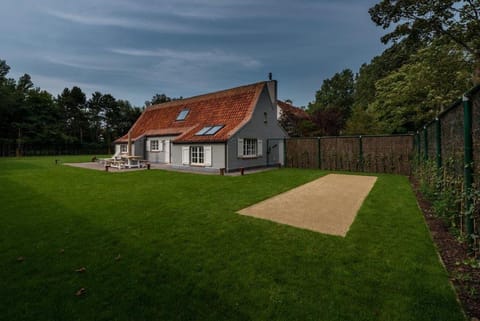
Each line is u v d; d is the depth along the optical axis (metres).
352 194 7.71
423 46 12.71
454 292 2.52
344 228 4.53
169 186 9.02
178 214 5.41
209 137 15.23
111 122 49.16
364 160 14.45
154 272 2.98
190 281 2.78
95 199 6.82
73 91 45.91
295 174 13.06
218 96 19.86
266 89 18.48
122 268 3.08
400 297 2.45
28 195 7.32
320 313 2.24
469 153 3.52
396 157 13.48
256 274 2.91
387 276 2.84
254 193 7.79
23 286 2.68
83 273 2.96
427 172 7.03
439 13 9.91
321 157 16.06
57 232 4.30
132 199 6.84
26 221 4.89
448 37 10.59
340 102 43.38
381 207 6.00
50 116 39.44
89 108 48.56
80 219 5.03
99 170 14.45
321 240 3.94
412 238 3.99
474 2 9.36
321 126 25.58
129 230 4.40
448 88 13.34
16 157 31.08
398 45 13.38
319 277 2.84
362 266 3.08
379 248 3.61
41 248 3.65
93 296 2.51
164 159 20.17
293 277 2.84
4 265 3.14
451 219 4.21
